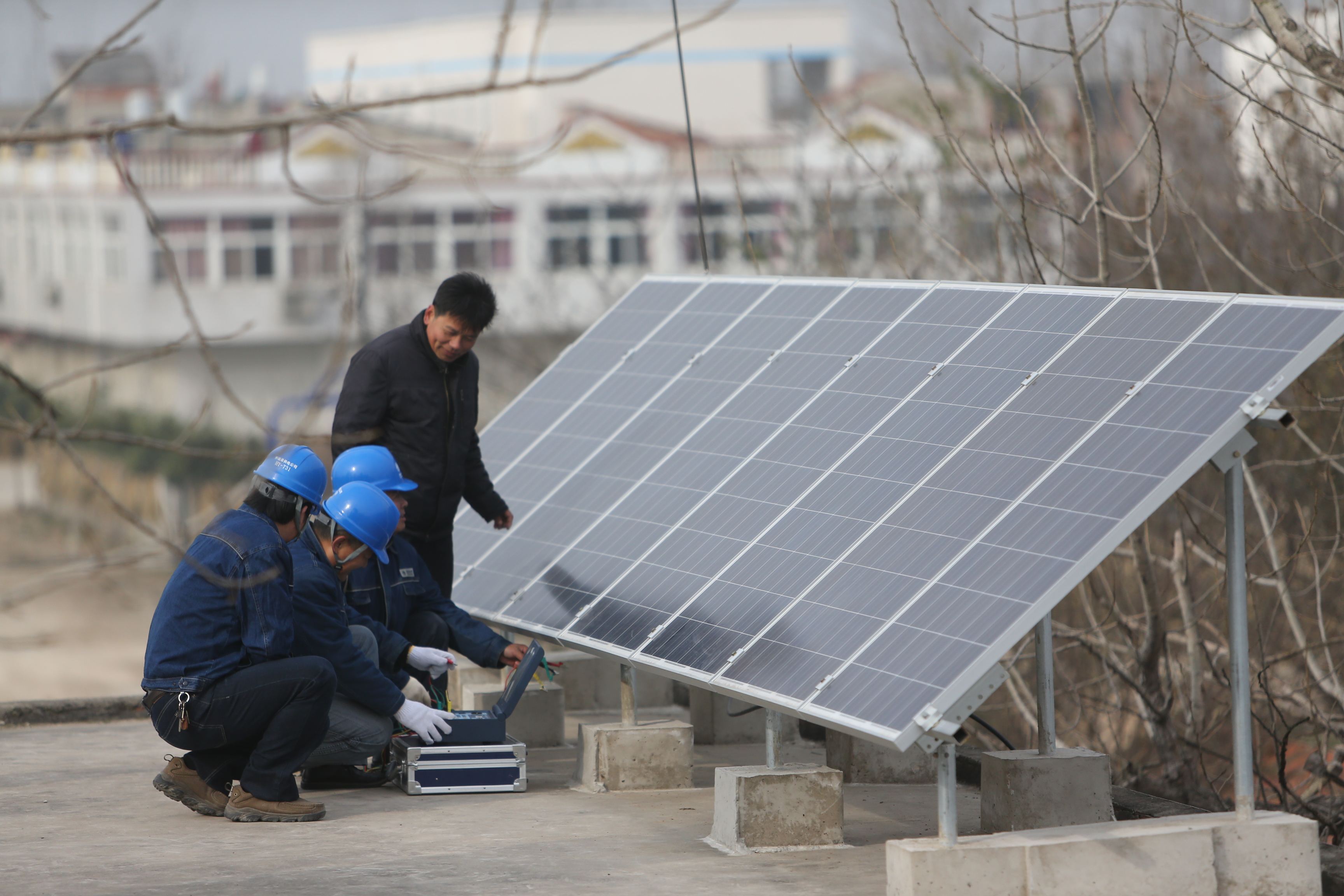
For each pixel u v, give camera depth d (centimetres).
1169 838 887
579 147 7150
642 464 1316
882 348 1193
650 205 6519
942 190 2622
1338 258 1616
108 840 1079
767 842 1041
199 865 1003
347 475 1256
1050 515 888
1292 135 1675
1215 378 891
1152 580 1528
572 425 1470
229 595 1022
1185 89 1770
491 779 1234
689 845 1063
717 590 1075
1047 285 1103
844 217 3316
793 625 977
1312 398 1744
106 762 1385
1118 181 2053
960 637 850
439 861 1012
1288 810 1422
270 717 1111
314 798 1216
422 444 1334
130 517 570
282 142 652
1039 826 1049
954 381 1088
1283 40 1342
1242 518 880
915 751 1323
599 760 1245
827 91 9919
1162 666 1811
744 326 1395
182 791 1148
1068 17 1459
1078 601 2091
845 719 864
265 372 7494
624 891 941
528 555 1327
